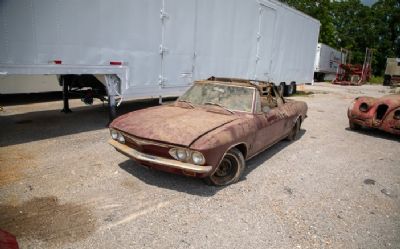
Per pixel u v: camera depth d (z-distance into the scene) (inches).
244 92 196.9
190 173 143.8
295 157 228.8
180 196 151.9
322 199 161.0
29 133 244.4
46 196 143.9
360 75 1241.4
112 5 245.3
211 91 203.2
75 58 226.7
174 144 141.4
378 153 257.8
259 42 452.1
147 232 121.0
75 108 358.3
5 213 127.5
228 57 394.6
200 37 342.0
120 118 176.6
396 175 205.8
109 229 121.4
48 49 209.8
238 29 401.1
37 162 184.1
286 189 169.8
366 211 151.4
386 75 1290.6
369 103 316.5
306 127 344.2
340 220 140.9
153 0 279.1
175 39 310.7
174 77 319.0
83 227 121.6
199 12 333.1
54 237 114.3
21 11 192.4
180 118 170.2
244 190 163.9
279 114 217.2
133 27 266.1
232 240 119.6
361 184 185.6
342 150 258.4
